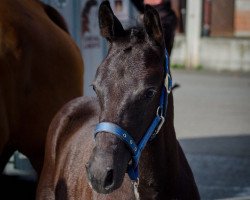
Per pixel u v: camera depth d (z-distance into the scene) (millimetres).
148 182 3223
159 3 4672
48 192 4148
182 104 11352
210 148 8125
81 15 6094
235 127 9422
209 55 16453
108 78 2943
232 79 14789
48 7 5246
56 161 4129
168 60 3137
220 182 6703
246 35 16875
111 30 3100
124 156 2881
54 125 4316
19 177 5758
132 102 2900
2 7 4566
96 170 2781
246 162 7512
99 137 2879
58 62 4809
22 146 4691
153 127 3025
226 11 16797
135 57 2971
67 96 4875
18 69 4484
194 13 16422
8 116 4430
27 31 4613
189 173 3574
